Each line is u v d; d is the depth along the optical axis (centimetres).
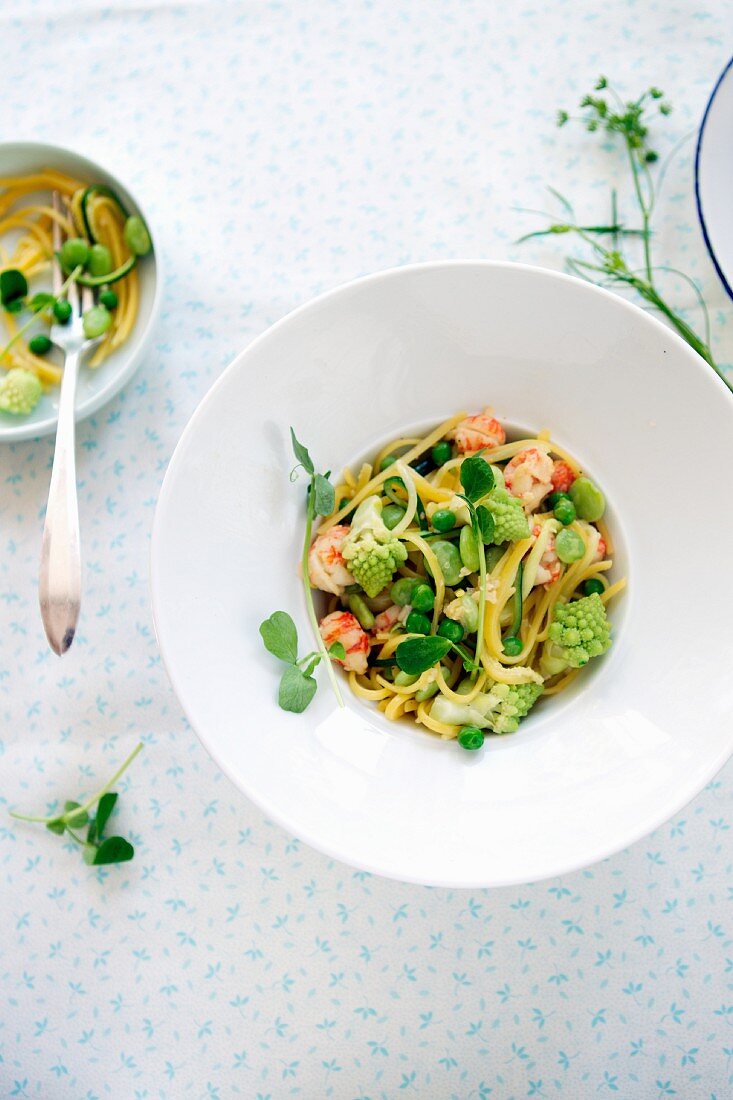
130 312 62
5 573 61
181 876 59
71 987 59
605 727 54
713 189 59
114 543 61
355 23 64
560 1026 58
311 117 64
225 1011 58
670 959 58
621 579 55
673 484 54
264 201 63
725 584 53
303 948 58
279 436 54
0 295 61
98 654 61
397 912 59
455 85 64
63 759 60
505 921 58
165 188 63
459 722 54
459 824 52
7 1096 58
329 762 53
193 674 51
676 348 53
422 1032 58
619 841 51
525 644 55
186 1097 58
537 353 55
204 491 52
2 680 61
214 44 64
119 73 64
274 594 54
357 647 54
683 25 64
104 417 62
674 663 53
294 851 59
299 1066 58
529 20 64
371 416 56
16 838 60
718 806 59
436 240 63
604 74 64
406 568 55
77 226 62
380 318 53
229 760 51
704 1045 58
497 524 53
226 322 62
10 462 62
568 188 63
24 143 61
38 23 64
